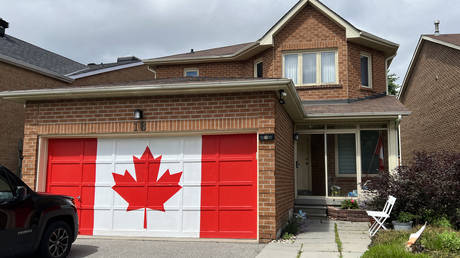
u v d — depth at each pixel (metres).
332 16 13.75
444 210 9.22
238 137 8.30
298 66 14.12
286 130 10.19
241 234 8.01
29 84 14.36
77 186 8.83
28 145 9.01
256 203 8.04
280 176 8.79
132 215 8.52
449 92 16.70
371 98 14.20
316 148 12.59
